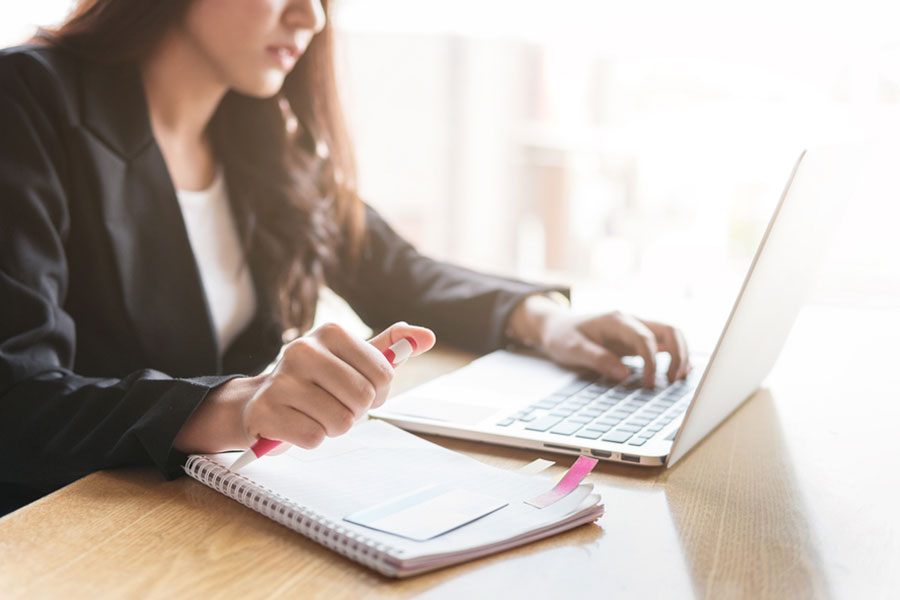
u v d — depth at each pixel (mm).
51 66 986
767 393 956
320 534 554
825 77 2359
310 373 635
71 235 985
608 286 3262
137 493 640
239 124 1232
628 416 814
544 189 3549
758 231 2797
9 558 538
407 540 541
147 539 565
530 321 1085
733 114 2789
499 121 3561
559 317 1055
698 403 709
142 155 1026
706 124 2936
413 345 701
